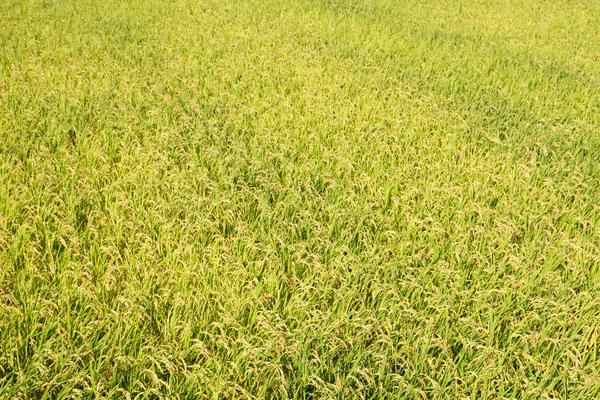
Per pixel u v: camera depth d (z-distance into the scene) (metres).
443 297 5.15
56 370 4.25
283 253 5.71
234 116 8.94
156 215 6.01
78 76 10.31
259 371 4.33
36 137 8.16
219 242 5.91
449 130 8.92
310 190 6.82
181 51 12.31
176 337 4.70
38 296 4.92
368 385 4.27
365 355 4.50
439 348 4.71
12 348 4.28
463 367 4.56
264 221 6.30
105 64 11.34
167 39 13.30
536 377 4.51
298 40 13.40
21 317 4.64
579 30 16.58
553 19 17.56
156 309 4.85
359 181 7.18
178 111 9.00
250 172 7.29
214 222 6.02
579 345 4.77
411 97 10.38
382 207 6.75
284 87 10.14
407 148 8.08
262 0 17.44
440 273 5.47
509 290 5.33
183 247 5.66
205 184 6.73
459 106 9.96
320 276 5.35
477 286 5.39
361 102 9.84
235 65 11.35
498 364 4.50
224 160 7.48
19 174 6.92
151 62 11.36
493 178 7.39
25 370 4.25
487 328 4.99
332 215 6.36
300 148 8.14
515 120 9.60
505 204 6.83
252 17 15.41
